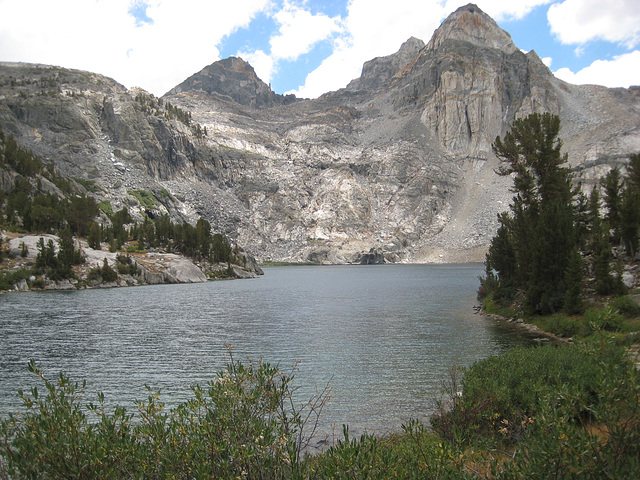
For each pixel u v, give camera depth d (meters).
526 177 56.12
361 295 91.56
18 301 72.44
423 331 46.38
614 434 8.41
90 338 42.66
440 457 9.39
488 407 16.70
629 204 50.94
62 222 134.00
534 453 8.29
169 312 62.31
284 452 9.27
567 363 20.20
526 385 18.36
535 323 47.12
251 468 8.95
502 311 56.34
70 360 33.78
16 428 8.86
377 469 8.63
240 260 173.38
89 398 24.70
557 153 56.16
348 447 8.73
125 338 42.88
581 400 9.35
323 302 77.75
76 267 104.38
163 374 29.95
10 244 102.25
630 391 8.77
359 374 29.55
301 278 160.75
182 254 153.25
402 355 35.06
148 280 116.94
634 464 7.57
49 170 192.62
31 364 9.48
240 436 9.16
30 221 121.56
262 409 10.41
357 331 46.88
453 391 22.12
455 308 67.25
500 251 63.47
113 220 161.25
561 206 49.44
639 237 50.66
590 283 48.28
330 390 25.03
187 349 37.88
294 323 52.88
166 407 23.00
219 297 85.69
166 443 9.15
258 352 36.69
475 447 12.46
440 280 140.38
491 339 41.16
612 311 11.13
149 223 160.75
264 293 96.06
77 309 63.66
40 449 8.05
